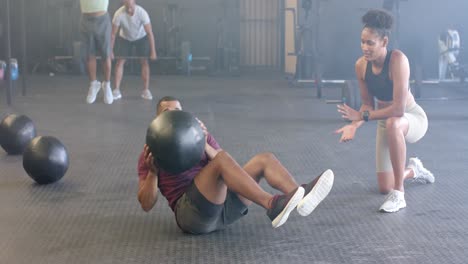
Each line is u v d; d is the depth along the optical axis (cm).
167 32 1288
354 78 1022
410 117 387
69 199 398
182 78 1197
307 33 1034
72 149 548
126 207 381
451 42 893
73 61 1145
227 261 295
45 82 1097
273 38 1365
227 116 732
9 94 805
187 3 1329
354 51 1015
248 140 590
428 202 391
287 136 610
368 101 398
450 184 432
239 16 1342
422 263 294
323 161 504
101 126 663
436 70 1019
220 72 1270
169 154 284
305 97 905
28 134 522
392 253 306
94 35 807
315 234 333
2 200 395
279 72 1328
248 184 297
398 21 816
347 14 1008
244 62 1371
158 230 339
